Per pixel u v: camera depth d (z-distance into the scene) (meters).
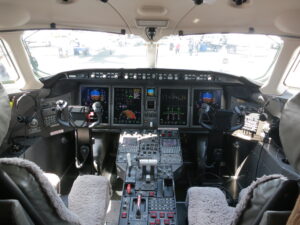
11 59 2.93
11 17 2.26
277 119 2.79
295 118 0.95
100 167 3.39
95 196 1.77
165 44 3.38
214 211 1.63
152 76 3.34
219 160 3.12
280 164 2.40
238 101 3.36
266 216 0.94
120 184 3.27
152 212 2.14
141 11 2.30
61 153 3.46
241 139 3.36
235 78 3.25
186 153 3.84
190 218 1.60
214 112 3.13
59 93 3.28
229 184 3.34
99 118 3.01
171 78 3.34
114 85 3.46
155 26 2.60
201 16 2.40
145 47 3.46
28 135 2.96
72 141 3.75
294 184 1.00
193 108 3.49
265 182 1.12
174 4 2.13
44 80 3.05
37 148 2.88
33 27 2.59
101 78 3.31
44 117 3.10
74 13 2.37
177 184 3.27
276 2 2.01
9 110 1.05
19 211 0.91
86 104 3.51
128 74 3.34
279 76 3.10
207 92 3.46
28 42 2.89
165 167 2.71
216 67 3.57
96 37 3.12
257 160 2.92
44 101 3.11
